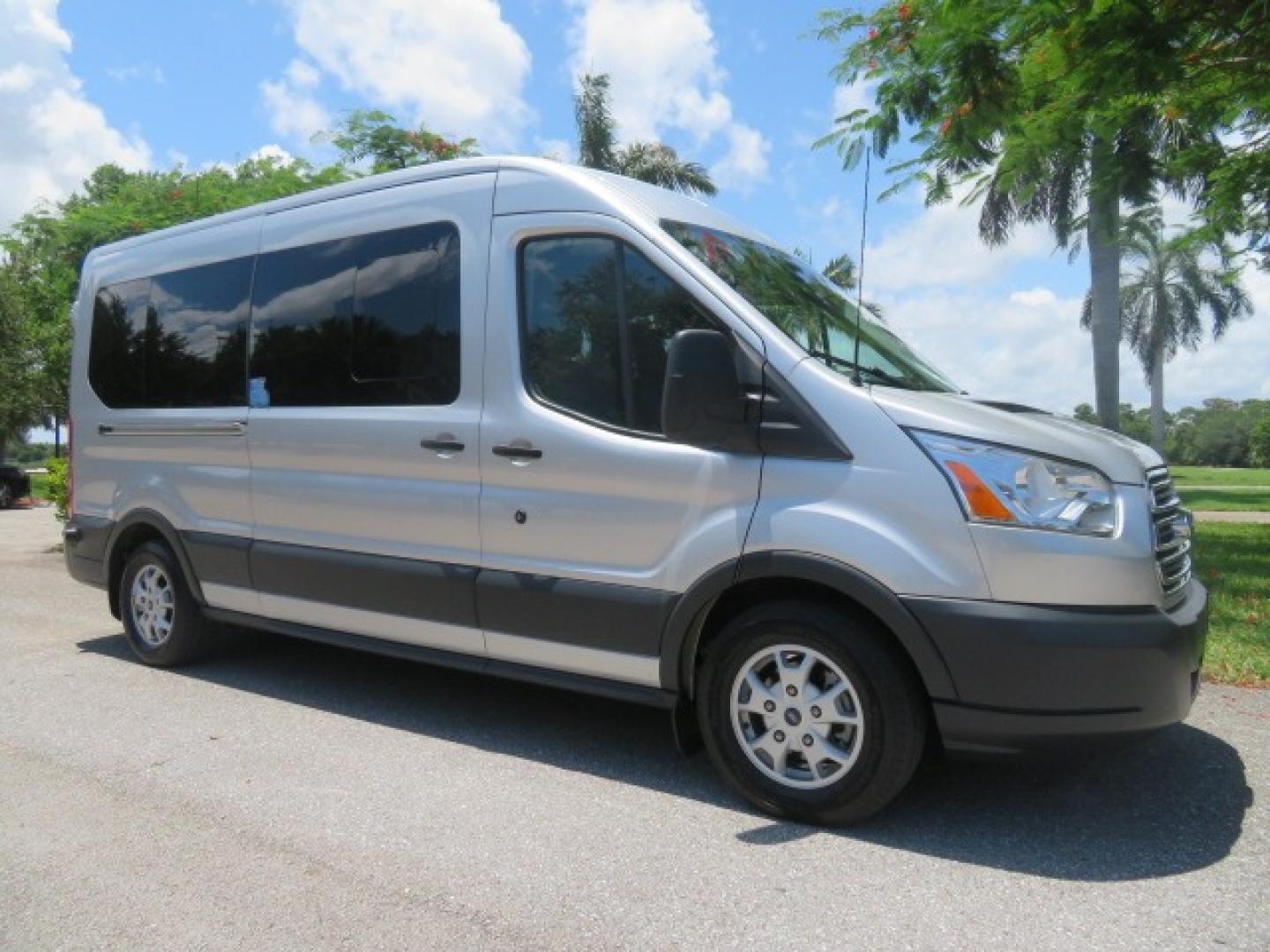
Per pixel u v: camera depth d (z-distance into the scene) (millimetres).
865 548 3451
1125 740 3346
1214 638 6328
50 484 13805
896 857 3373
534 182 4406
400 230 4859
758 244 4629
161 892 3152
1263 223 9734
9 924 2965
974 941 2838
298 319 5254
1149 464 3775
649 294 4039
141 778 4121
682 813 3764
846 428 3572
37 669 6012
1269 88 7883
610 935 2885
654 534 3926
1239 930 2895
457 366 4547
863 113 7637
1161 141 8188
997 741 3346
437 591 4555
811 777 3639
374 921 2969
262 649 6477
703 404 3572
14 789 4008
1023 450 3416
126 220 11750
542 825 3650
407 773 4184
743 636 3709
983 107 6758
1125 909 3018
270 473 5301
